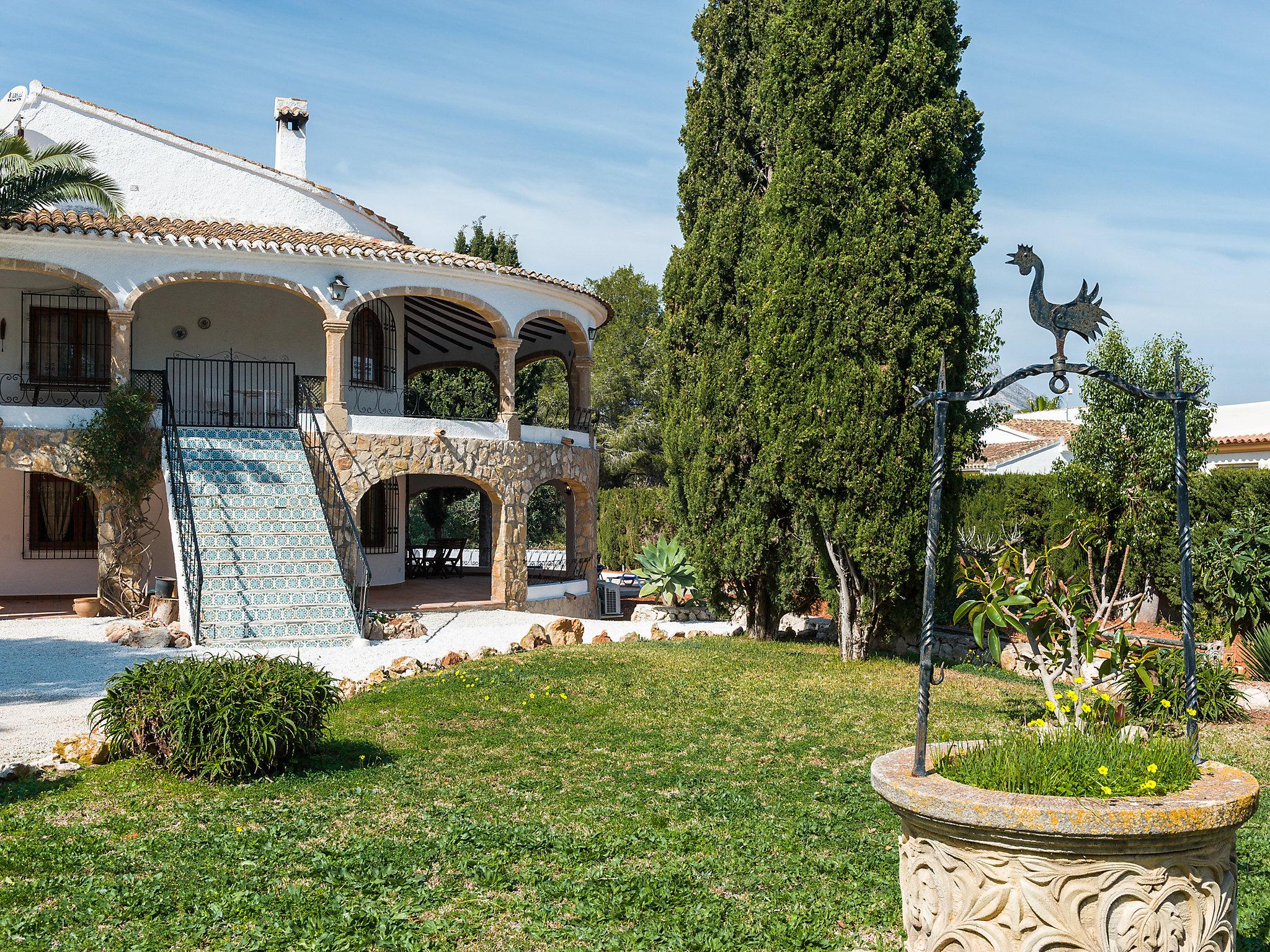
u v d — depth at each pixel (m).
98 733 9.50
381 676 13.15
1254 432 27.38
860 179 13.27
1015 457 32.88
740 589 16.52
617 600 24.62
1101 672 8.23
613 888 6.08
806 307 13.51
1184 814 3.96
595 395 48.28
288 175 23.30
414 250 20.75
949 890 4.31
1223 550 15.17
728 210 15.94
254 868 6.36
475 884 6.20
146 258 18.52
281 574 16.59
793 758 9.41
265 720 8.55
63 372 20.73
